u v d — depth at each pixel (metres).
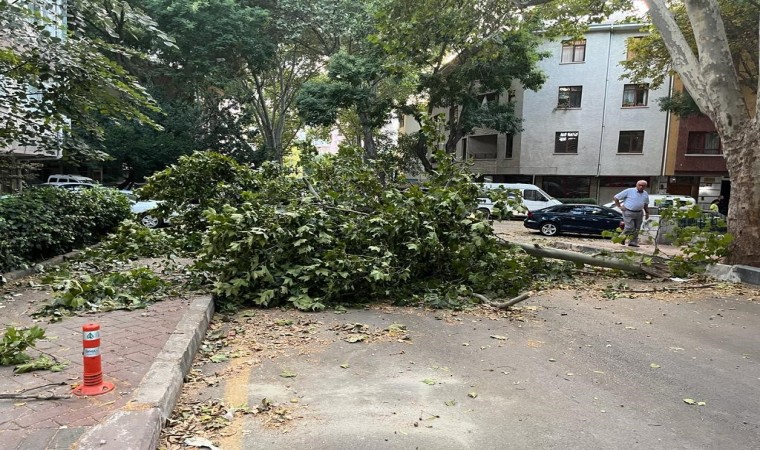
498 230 21.11
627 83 31.72
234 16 25.11
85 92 8.30
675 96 26.17
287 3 27.34
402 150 30.11
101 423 3.03
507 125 29.88
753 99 25.44
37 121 9.47
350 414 3.63
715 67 9.05
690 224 11.98
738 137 9.02
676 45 9.62
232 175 11.21
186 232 11.08
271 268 6.86
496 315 6.52
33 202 9.01
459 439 3.30
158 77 27.70
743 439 3.37
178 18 23.09
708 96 9.23
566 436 3.37
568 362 4.80
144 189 10.87
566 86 32.81
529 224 19.94
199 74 25.41
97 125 9.38
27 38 7.67
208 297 6.42
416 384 4.20
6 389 3.58
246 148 30.70
